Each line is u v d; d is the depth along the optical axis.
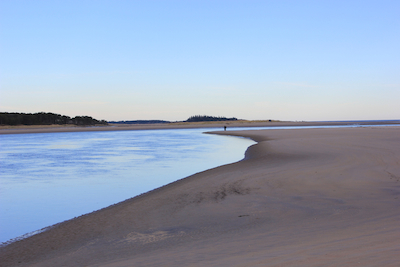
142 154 33.47
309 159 22.45
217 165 24.58
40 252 7.98
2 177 20.45
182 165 25.06
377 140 37.62
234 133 74.81
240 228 8.19
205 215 10.02
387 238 5.32
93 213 11.82
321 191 12.57
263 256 4.98
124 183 18.09
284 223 8.30
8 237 9.71
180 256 5.71
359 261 4.02
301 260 4.43
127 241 7.97
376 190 12.23
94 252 7.29
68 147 43.03
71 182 18.66
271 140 44.38
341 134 53.69
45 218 11.69
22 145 47.25
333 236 6.09
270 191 13.07
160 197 13.34
